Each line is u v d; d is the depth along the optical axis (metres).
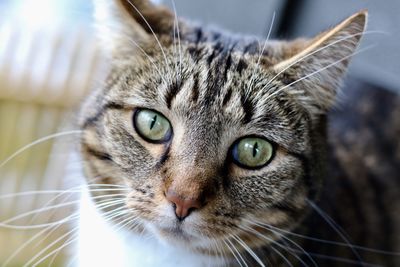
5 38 0.38
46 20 0.39
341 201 0.32
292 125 0.24
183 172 0.23
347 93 0.36
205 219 0.23
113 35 0.26
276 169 0.24
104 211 0.26
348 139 0.36
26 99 0.38
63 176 0.34
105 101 0.25
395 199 0.35
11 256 0.34
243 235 0.25
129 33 0.25
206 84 0.24
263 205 0.24
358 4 0.28
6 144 0.39
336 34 0.24
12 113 0.39
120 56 0.26
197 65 0.24
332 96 0.26
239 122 0.24
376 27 0.26
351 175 0.34
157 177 0.23
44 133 0.39
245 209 0.24
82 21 0.39
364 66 0.28
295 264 0.27
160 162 0.23
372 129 0.36
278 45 0.26
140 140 0.24
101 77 0.27
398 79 0.26
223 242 0.25
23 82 0.38
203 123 0.23
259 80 0.24
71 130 0.28
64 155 0.33
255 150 0.24
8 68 0.38
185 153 0.23
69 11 0.39
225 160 0.24
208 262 0.26
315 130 0.26
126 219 0.25
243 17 0.37
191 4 0.37
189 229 0.24
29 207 0.39
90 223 0.27
